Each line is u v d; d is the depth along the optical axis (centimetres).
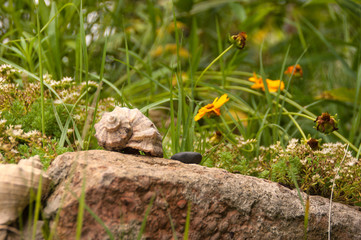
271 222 131
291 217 132
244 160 144
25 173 125
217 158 147
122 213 126
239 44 149
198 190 129
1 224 123
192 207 128
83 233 124
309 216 133
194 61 181
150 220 126
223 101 145
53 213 125
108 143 133
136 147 133
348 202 140
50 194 127
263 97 173
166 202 127
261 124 161
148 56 183
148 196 127
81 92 153
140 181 127
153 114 176
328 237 132
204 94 180
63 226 124
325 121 142
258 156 150
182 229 128
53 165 130
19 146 139
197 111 157
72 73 175
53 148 138
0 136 140
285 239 131
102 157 130
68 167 129
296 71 170
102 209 125
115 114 134
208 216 129
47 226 124
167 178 128
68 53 177
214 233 129
